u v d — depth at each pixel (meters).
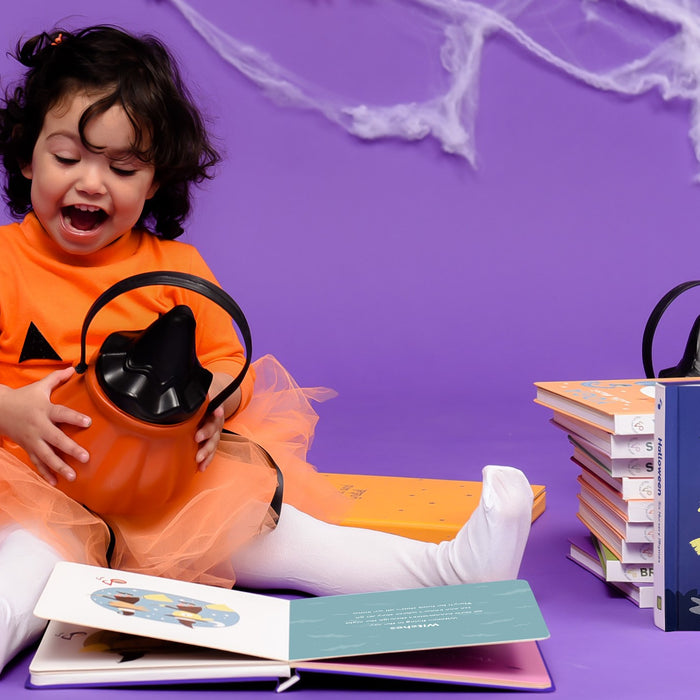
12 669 1.04
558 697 0.97
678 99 3.04
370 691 0.99
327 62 2.99
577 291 3.03
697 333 1.42
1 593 1.02
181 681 0.97
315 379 2.75
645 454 1.17
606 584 1.31
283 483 1.28
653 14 3.01
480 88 3.00
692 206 3.07
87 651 1.01
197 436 1.15
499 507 1.11
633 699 0.97
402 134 3.01
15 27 2.89
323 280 3.01
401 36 2.99
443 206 3.03
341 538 1.23
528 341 2.95
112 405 1.08
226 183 2.99
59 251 1.31
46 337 1.27
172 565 1.16
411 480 1.63
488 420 2.36
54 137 1.22
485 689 0.99
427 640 0.98
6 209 2.35
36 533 1.13
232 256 3.00
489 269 3.03
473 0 2.98
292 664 0.97
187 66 2.96
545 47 3.01
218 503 1.19
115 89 1.22
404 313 2.99
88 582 1.04
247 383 1.37
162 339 1.11
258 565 1.23
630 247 3.06
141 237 1.39
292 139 3.00
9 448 1.24
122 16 2.94
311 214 3.02
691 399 1.12
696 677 1.02
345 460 1.98
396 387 2.72
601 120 3.04
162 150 1.27
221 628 1.00
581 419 1.26
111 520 1.17
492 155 3.02
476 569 1.13
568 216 3.04
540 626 0.99
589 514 1.35
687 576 1.14
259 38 2.97
